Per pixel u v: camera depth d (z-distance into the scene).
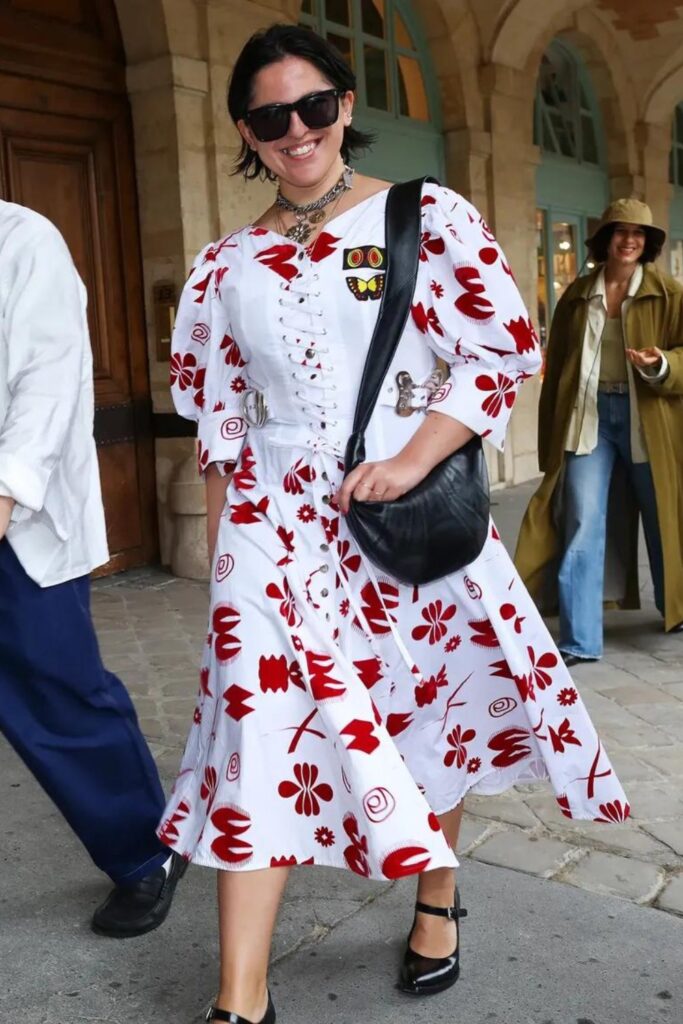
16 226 2.12
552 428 4.49
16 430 2.03
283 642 1.87
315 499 1.90
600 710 3.82
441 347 1.93
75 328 2.12
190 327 2.11
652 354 4.10
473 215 1.92
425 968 2.17
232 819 1.83
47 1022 2.13
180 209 6.07
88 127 5.95
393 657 1.94
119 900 2.44
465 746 2.09
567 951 2.31
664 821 2.93
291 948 2.36
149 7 5.86
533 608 2.06
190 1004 2.18
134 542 6.41
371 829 1.76
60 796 2.29
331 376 1.90
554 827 2.91
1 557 2.13
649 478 4.41
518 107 9.32
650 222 4.21
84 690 2.24
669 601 4.52
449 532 1.88
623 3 10.69
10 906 2.58
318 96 1.85
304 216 1.94
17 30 5.47
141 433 6.38
